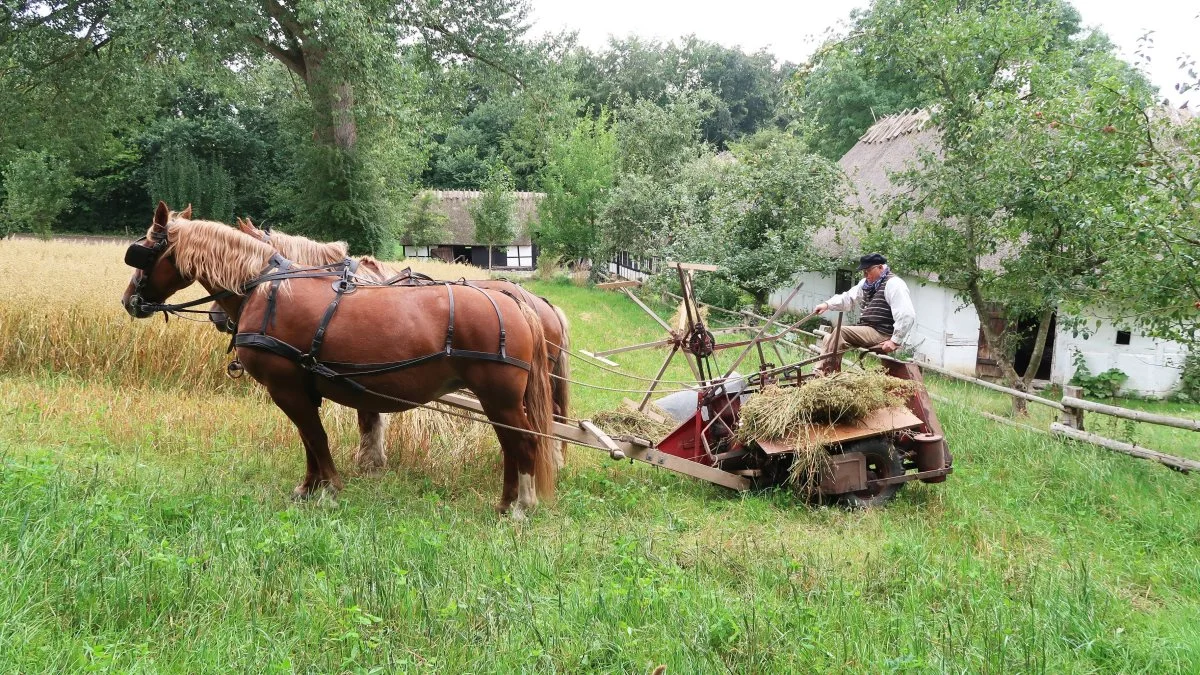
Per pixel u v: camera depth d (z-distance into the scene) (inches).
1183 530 244.1
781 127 2257.6
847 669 149.6
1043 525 250.7
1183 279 294.7
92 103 939.3
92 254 548.1
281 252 265.7
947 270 490.3
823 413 259.1
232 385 377.7
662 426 303.6
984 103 430.3
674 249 824.3
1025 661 150.2
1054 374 652.7
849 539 229.5
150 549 170.7
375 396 231.8
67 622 142.6
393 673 136.2
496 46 1011.3
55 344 387.9
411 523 219.6
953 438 350.6
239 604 156.2
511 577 179.6
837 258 756.0
